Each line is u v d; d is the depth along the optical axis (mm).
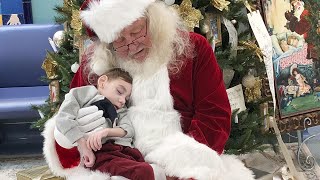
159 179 1483
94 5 1560
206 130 1618
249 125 2131
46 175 1872
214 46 2080
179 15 1798
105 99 1598
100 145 1516
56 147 1647
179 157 1508
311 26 2373
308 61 2369
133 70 1633
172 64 1628
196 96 1662
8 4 3393
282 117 2316
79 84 1779
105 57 1647
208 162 1515
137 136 1607
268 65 2119
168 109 1617
